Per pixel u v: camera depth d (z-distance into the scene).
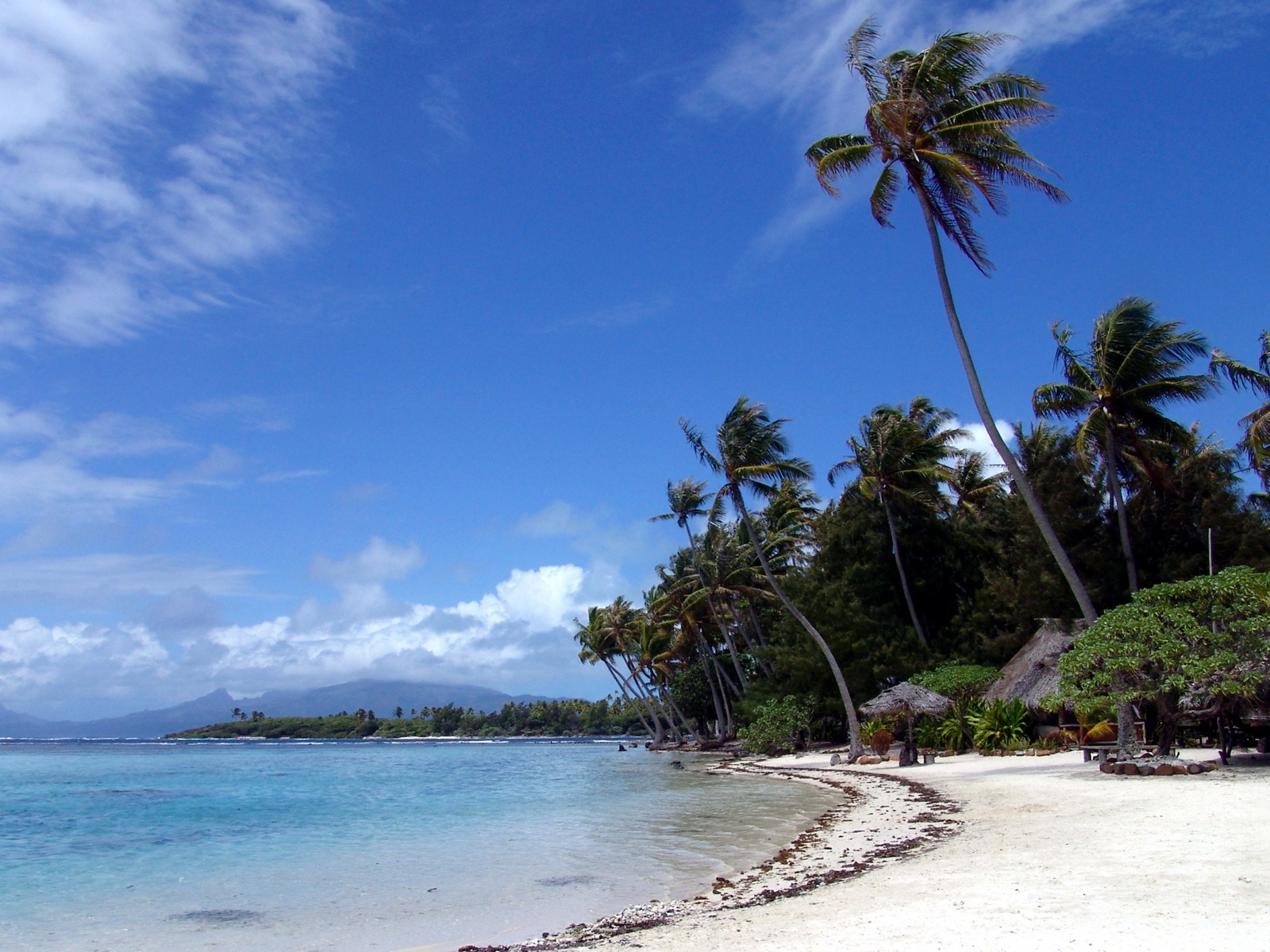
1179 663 19.16
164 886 14.74
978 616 42.84
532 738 161.38
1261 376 32.19
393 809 28.05
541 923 11.16
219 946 10.52
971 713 34.97
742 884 12.38
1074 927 7.73
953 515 49.84
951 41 24.14
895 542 44.53
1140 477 35.28
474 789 36.41
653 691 73.44
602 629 73.38
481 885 14.17
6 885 15.02
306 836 21.48
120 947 10.51
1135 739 22.64
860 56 25.20
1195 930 7.36
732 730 65.81
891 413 45.19
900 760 32.41
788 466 39.03
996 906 8.82
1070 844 12.20
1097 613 34.62
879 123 24.84
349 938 10.77
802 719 44.75
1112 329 30.20
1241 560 32.22
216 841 20.81
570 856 16.88
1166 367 29.98
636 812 24.45
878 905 9.45
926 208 25.00
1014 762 28.73
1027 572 38.09
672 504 57.91
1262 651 18.45
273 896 13.73
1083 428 30.72
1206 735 28.53
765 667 53.09
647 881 13.81
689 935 8.93
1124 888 9.17
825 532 48.66
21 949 10.48
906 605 46.00
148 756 85.88
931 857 12.45
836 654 43.84
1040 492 36.78
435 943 10.30
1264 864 9.95
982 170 24.91
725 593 56.56
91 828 23.81
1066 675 21.19
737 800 26.16
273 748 116.25
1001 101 24.17
